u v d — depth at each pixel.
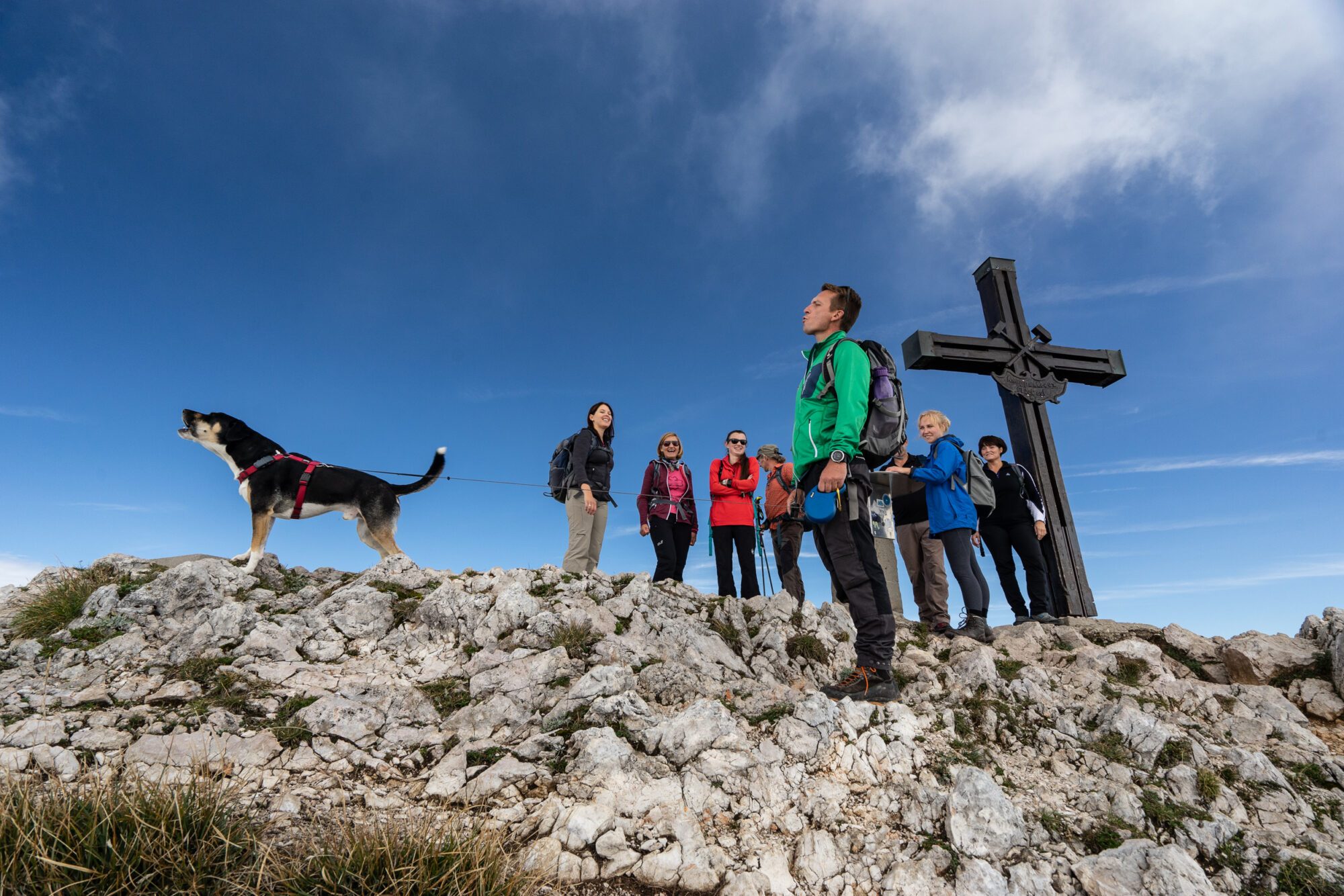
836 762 3.58
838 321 3.95
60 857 2.47
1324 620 5.32
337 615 4.75
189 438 6.08
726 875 2.88
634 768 3.29
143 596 4.95
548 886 2.73
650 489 6.45
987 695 4.50
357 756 3.42
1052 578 7.28
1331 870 3.14
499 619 4.68
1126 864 3.02
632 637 4.75
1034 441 7.61
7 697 3.82
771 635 5.05
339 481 6.31
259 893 2.49
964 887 2.91
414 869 2.57
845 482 3.70
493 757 3.42
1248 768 3.85
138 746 3.30
